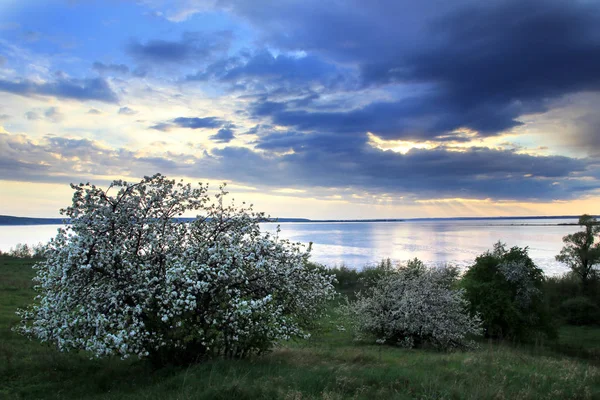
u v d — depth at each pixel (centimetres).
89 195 1085
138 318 1037
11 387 1012
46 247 1067
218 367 1021
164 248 1162
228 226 1246
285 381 907
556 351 2627
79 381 1066
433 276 2331
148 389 927
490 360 1386
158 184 1185
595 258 4609
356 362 1284
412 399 846
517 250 3023
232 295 1138
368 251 8469
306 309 1313
